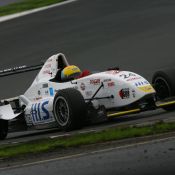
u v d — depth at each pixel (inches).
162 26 3408.0
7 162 1437.0
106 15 3838.6
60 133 1822.1
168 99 1871.3
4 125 2030.0
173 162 1221.7
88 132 1657.2
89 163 1302.9
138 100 1771.7
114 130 1593.3
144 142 1441.9
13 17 4212.6
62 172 1245.7
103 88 1835.6
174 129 1523.1
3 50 3499.0
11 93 2886.3
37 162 1382.9
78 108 1775.3
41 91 1978.3
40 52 3339.1
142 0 4062.5
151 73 2731.3
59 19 3944.4
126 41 3262.8
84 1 4328.3
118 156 1336.1
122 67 2891.2
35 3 4512.8
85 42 3376.0
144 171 1179.3
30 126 2006.6
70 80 1925.4
